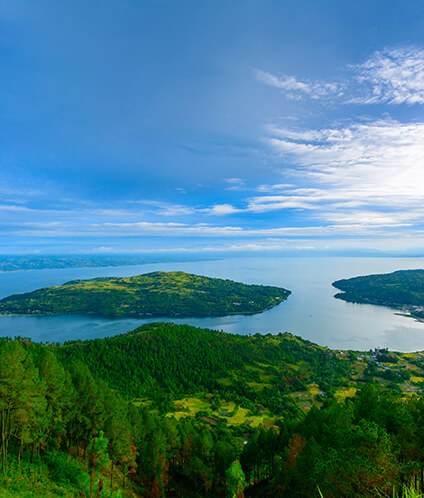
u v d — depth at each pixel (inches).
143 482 2345.0
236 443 4520.2
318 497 1003.3
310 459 1402.6
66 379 2149.4
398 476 815.1
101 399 2377.0
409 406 1497.3
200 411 6254.9
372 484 813.2
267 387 7844.5
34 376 1641.2
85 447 2177.7
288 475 1739.7
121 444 2185.0
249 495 2277.3
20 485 1368.1
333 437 1385.3
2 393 1486.2
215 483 2652.6
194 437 2984.7
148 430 2876.5
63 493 1445.6
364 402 1625.2
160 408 6220.5
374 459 856.9
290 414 6259.8
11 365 1540.4
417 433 1273.4
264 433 2664.9
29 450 1786.4
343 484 858.1
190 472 2694.4
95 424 2202.3
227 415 6141.7
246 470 2605.8
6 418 1535.4
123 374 7805.1
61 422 1982.0
